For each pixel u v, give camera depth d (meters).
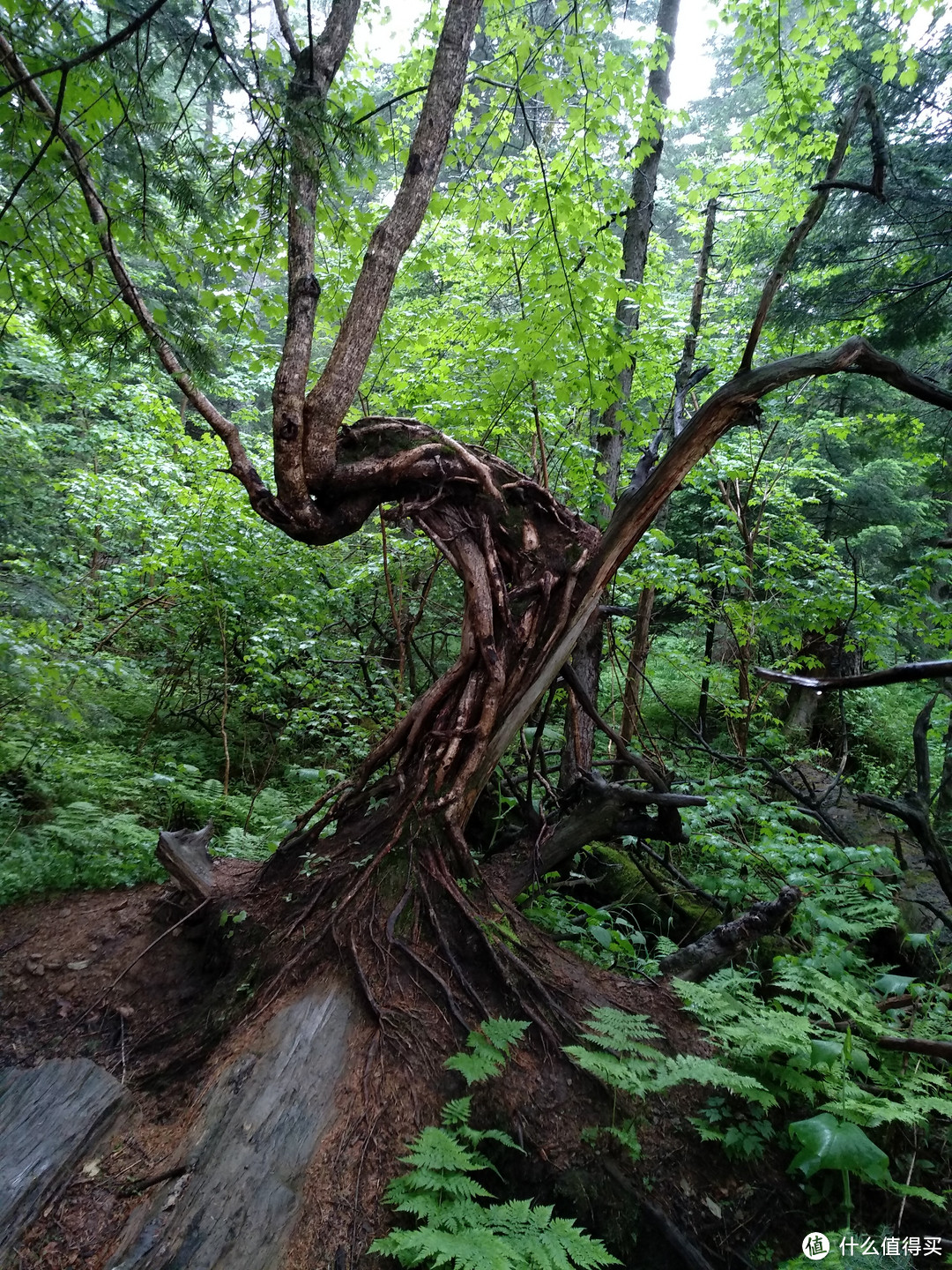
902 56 5.60
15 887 3.98
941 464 8.76
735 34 5.89
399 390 5.89
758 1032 2.96
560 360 4.97
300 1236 2.17
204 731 6.98
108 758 5.52
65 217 3.49
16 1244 2.19
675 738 8.02
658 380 6.38
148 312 3.50
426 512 3.60
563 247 4.85
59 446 8.66
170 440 7.48
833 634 7.38
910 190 6.41
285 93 2.97
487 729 3.44
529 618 3.59
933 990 3.58
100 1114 2.58
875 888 4.56
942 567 6.77
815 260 7.12
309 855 3.49
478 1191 2.23
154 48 3.18
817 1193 2.72
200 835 4.00
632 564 6.46
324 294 5.08
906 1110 2.69
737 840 5.33
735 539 7.45
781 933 4.25
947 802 6.31
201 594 6.22
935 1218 2.73
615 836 3.99
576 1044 2.91
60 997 3.31
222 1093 2.56
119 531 7.91
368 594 7.58
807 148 6.41
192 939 3.56
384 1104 2.54
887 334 7.30
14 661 4.27
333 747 6.30
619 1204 2.54
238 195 3.36
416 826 3.38
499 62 4.62
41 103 2.86
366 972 2.95
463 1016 2.87
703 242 7.74
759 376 3.31
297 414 3.14
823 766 8.71
